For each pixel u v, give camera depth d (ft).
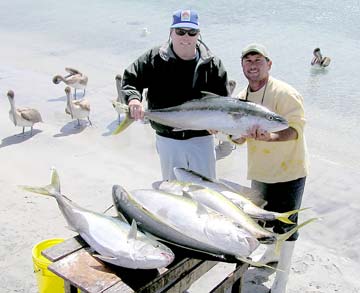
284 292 8.76
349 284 9.57
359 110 19.51
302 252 10.59
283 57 25.91
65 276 6.28
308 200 12.89
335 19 33.83
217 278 9.59
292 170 8.26
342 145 16.62
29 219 11.59
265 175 8.41
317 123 18.39
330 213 12.28
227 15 35.45
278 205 8.52
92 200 12.57
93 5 40.75
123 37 30.45
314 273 9.87
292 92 7.91
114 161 15.03
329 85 22.16
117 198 7.24
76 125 17.92
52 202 12.41
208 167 9.83
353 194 13.19
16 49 28.55
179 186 7.66
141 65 9.13
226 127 7.84
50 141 16.43
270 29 31.48
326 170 14.61
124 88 8.96
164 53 8.98
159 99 9.32
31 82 22.74
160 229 6.73
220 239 6.35
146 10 37.88
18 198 12.55
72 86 20.54
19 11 39.45
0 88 21.75
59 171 14.23
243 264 7.63
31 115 16.65
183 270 6.83
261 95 8.10
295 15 35.06
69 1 43.01
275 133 7.73
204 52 9.13
